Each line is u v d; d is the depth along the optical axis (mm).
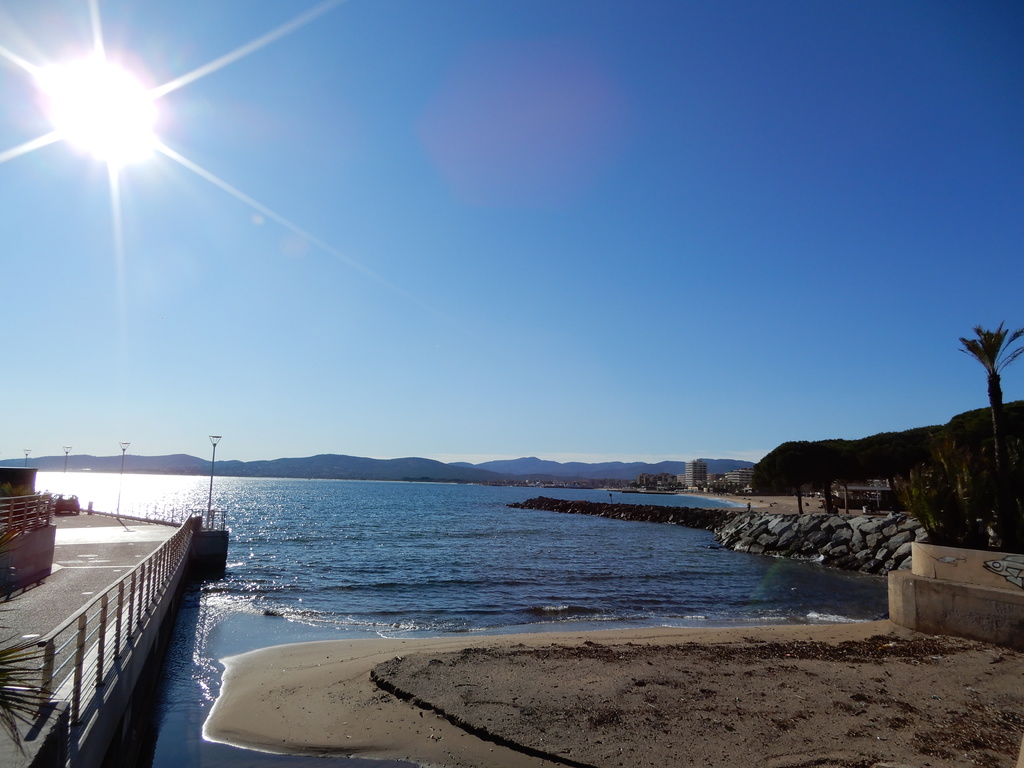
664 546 51000
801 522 45312
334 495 177000
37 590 14391
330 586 27297
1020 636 14125
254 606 22406
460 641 16234
